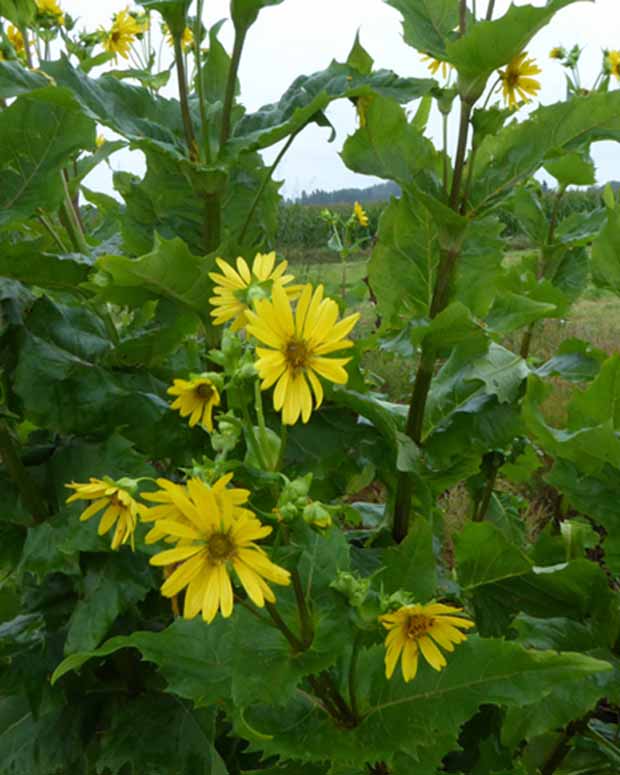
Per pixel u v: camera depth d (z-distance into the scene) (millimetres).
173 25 640
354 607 483
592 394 655
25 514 711
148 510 382
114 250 809
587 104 660
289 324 405
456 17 688
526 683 516
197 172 675
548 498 1617
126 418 674
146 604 805
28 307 687
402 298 798
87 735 772
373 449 742
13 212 628
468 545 784
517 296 783
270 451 455
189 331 678
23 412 684
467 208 719
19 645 753
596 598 739
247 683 471
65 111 608
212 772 687
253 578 379
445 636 481
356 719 546
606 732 850
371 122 688
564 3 576
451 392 817
